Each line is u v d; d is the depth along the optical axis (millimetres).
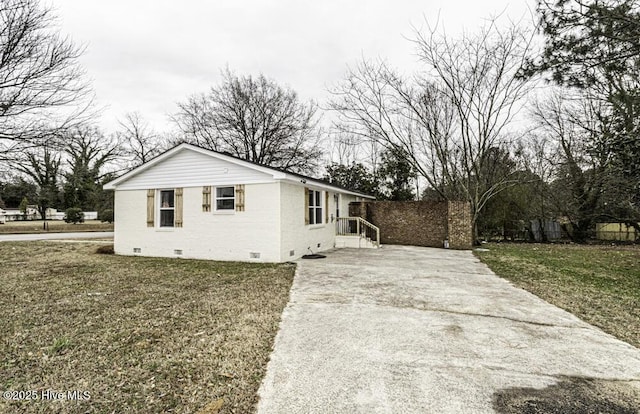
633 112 8219
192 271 8148
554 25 7324
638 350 3465
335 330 4043
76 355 3342
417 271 8172
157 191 11086
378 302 5316
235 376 2916
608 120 9703
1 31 9344
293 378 2877
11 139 10047
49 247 13109
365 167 25234
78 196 33562
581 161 16531
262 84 22844
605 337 3834
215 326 4180
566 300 5477
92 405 2490
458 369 3031
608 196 15227
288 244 9961
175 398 2574
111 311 4809
